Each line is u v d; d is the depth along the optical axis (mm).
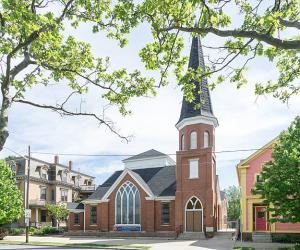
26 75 11266
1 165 45750
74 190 76688
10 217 44844
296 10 9117
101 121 11305
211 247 31969
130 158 58125
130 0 9391
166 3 9336
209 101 49469
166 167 54844
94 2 10227
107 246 33406
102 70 11656
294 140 27281
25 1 9305
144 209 49281
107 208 51344
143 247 32094
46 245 35781
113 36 10695
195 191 46781
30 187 66500
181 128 49688
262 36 8422
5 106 9203
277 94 11898
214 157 49000
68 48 11320
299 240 35781
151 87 11734
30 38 9305
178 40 10336
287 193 26141
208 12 8766
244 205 39656
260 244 34281
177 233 46031
